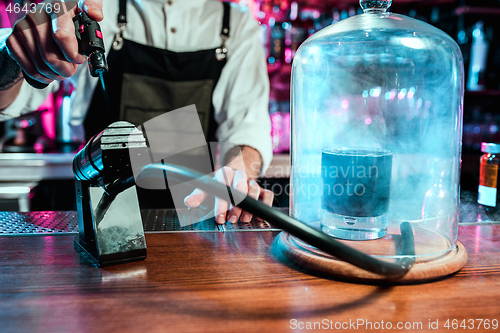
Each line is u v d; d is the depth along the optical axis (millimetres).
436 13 2094
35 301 383
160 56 1271
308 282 428
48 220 693
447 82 552
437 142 567
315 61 608
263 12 1931
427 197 571
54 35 504
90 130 1319
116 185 458
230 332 327
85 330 330
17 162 1563
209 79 1322
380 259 423
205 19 1312
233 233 616
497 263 484
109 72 1256
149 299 388
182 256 510
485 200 769
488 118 2141
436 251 457
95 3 502
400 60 584
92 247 506
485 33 2080
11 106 1079
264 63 1361
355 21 567
